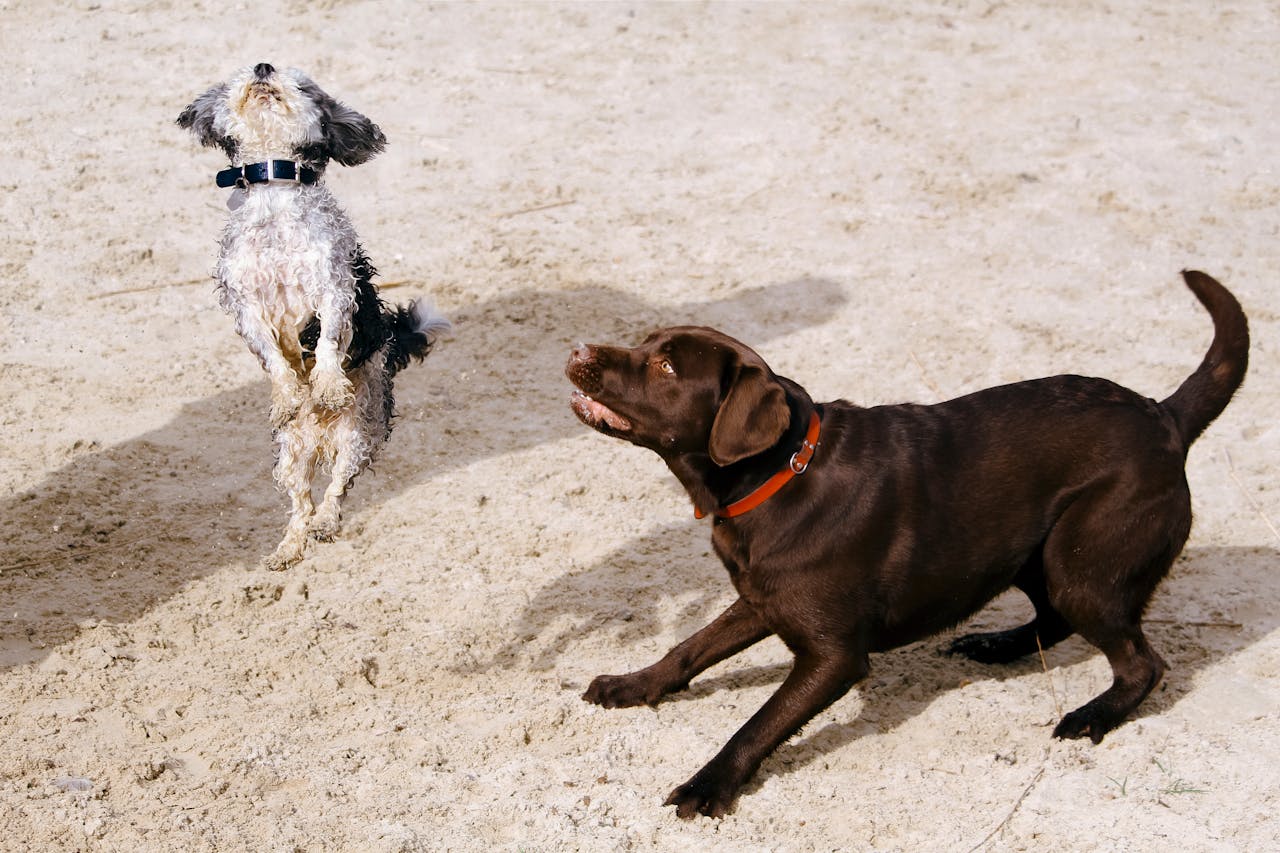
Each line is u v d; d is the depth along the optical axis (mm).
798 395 5215
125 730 5430
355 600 6445
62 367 8359
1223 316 5629
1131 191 10898
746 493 5113
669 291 9508
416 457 7715
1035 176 11102
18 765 5117
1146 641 5586
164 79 11898
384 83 12094
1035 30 13914
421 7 13516
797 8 14109
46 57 12125
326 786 5098
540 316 9125
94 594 6383
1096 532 5316
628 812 5008
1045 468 5316
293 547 5512
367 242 9867
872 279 9781
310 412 5492
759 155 11352
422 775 5211
